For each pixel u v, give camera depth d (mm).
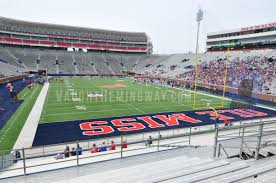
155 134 13078
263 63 33156
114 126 14562
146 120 16109
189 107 20797
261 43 42500
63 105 20156
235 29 47906
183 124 15430
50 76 49438
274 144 5102
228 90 28828
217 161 3986
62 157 8016
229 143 6195
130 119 16234
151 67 59062
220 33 51969
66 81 40375
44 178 4457
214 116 17750
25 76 41188
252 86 27234
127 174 3760
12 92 21922
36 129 13562
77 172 4754
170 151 6422
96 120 15758
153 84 39500
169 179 3332
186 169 3688
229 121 15797
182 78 41438
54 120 15531
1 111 17469
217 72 37344
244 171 3395
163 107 20500
